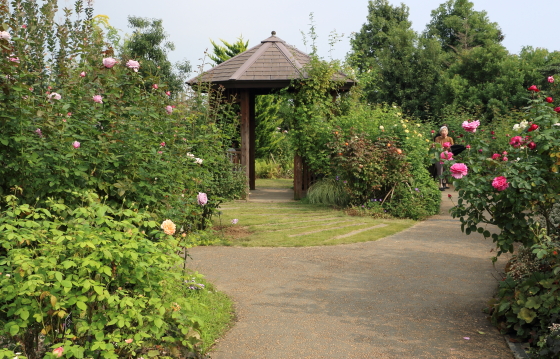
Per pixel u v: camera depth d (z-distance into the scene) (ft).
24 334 10.00
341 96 47.47
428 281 19.36
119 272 10.30
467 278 19.77
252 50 48.24
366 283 19.11
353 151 36.29
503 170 15.01
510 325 13.93
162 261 11.27
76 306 9.89
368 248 25.09
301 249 24.77
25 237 9.93
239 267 21.34
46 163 14.20
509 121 59.11
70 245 9.98
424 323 14.98
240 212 36.55
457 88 98.12
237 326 14.69
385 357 12.62
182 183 20.43
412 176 36.96
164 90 19.81
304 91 42.63
